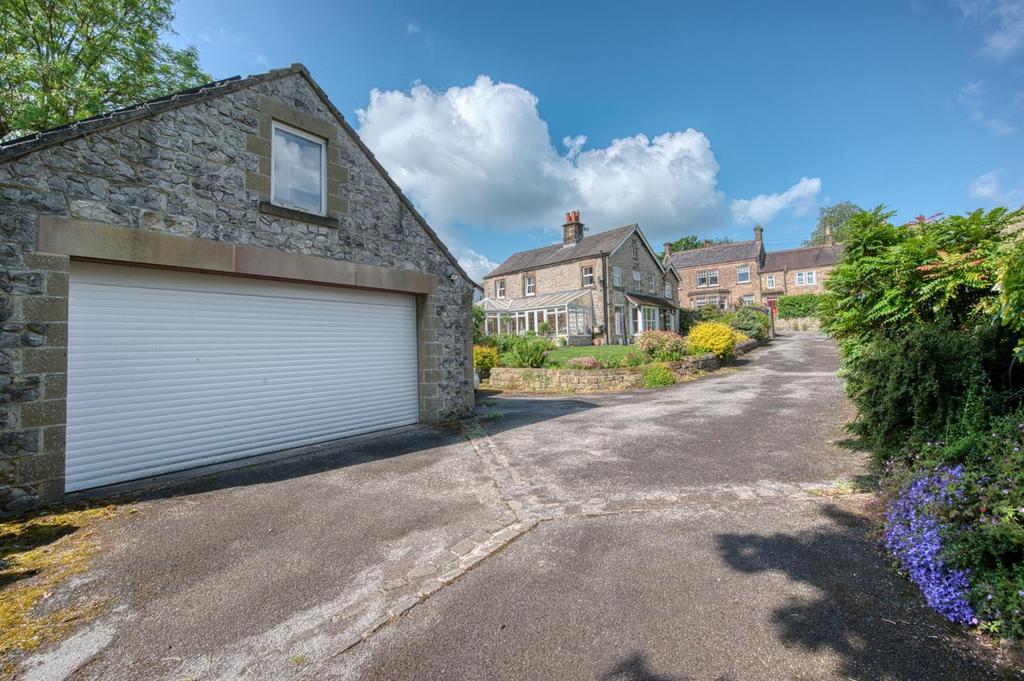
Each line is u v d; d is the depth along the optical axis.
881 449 4.52
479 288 9.87
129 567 3.39
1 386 4.44
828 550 3.40
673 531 3.83
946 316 4.82
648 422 8.23
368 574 3.28
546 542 3.72
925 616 2.62
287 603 2.94
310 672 2.32
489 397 13.26
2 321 4.46
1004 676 2.15
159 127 5.52
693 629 2.56
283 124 6.82
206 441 6.05
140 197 5.34
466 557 3.51
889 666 2.23
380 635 2.61
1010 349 4.01
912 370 4.26
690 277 43.53
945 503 3.12
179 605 2.92
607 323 26.17
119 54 12.67
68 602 2.95
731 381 13.62
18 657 2.44
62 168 4.83
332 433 7.49
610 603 2.84
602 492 4.81
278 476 5.56
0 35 11.23
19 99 11.52
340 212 7.41
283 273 6.62
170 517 4.31
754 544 3.54
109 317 5.30
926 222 5.59
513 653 2.42
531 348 16.14
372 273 7.82
